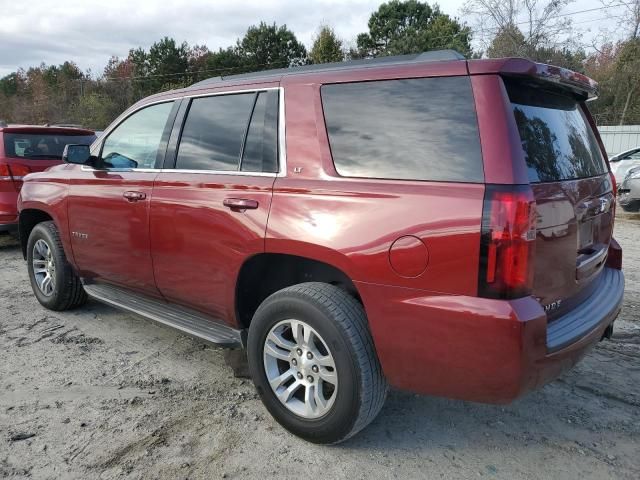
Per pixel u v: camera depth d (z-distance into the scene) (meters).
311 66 3.16
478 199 2.30
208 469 2.74
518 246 2.24
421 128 2.56
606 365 3.89
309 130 2.94
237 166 3.25
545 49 26.27
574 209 2.66
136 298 4.19
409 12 50.53
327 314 2.69
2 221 7.07
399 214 2.49
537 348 2.30
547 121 2.74
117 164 4.12
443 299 2.38
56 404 3.36
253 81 3.30
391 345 2.55
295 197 2.87
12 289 5.84
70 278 4.82
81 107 48.19
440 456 2.86
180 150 3.62
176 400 3.42
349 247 2.61
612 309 2.99
